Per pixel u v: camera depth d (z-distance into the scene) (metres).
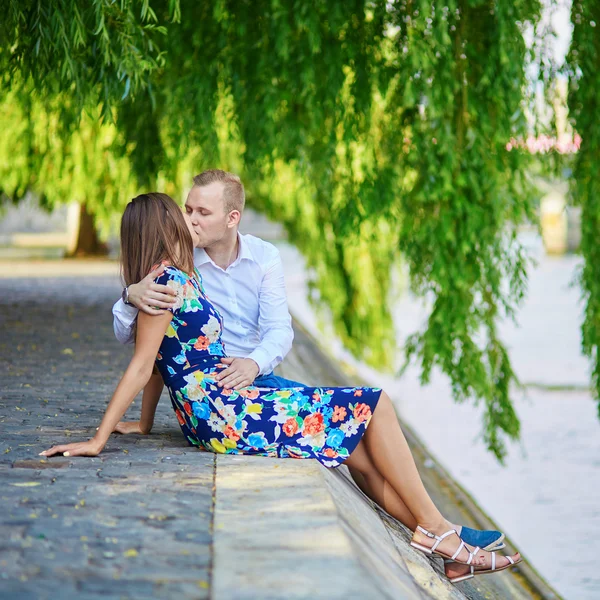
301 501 3.61
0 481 3.93
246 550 3.07
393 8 9.48
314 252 18.50
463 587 5.90
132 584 2.79
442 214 9.70
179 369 4.40
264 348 4.68
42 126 15.02
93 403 6.17
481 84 9.35
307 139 10.58
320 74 9.77
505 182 9.62
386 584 3.06
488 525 10.15
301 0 9.04
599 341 10.41
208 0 9.55
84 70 7.53
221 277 4.88
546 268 55.28
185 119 9.91
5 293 16.20
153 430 5.18
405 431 14.63
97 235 29.67
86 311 13.16
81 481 3.94
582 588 8.65
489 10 9.32
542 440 15.86
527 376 22.75
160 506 3.58
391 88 9.98
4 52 7.76
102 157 15.95
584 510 11.47
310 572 2.87
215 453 4.44
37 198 22.86
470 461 14.29
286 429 4.35
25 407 5.94
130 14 7.11
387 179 10.24
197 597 2.70
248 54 9.74
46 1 6.80
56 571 2.89
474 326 9.92
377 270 18.62
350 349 19.31
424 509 4.41
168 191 16.25
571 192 10.23
